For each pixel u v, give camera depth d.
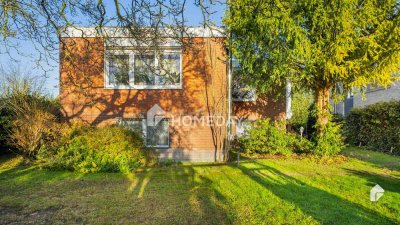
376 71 11.62
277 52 11.20
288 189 7.91
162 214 5.98
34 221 5.63
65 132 11.50
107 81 13.41
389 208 6.41
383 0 11.10
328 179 9.19
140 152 11.70
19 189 7.95
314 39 11.56
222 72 13.39
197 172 10.30
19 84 12.27
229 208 6.30
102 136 11.13
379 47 11.16
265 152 13.98
